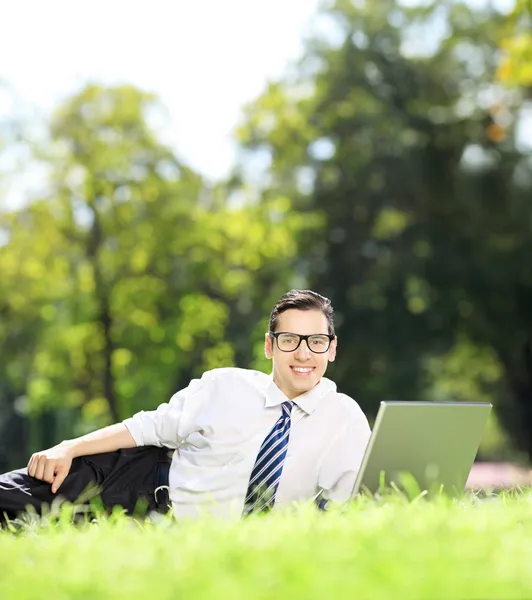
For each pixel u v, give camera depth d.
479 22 31.27
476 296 29.75
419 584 2.18
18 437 34.22
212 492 5.17
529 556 2.64
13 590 2.44
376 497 4.21
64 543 3.26
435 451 4.52
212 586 2.25
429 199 30.17
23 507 4.98
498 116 29.20
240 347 31.81
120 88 31.45
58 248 31.11
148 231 31.00
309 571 2.35
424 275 29.61
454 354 33.09
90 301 30.89
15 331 31.55
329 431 5.22
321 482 5.16
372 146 30.03
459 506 4.04
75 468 5.14
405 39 31.64
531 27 17.34
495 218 29.44
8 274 31.09
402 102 31.05
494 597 2.10
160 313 31.52
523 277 29.44
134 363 31.31
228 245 31.66
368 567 2.40
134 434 5.27
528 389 31.02
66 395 32.69
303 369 5.23
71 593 2.35
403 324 29.83
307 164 31.23
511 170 29.42
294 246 31.09
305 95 31.77
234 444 5.21
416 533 3.01
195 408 5.33
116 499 5.15
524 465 26.95
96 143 31.05
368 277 30.34
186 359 31.80
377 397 30.06
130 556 2.82
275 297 31.75
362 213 30.59
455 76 31.02
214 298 32.41
